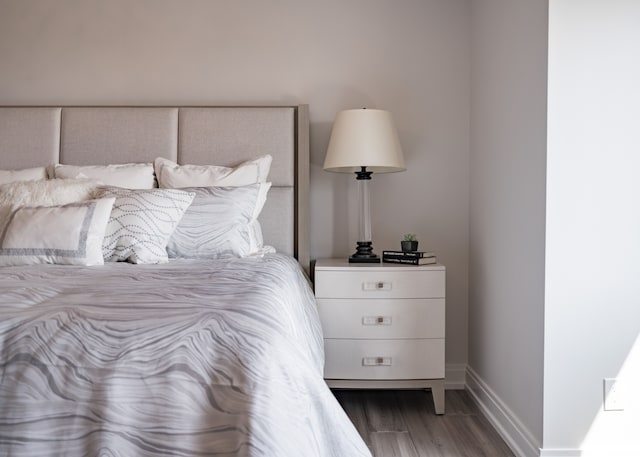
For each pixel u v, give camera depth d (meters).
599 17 2.07
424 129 3.29
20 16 3.31
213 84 3.31
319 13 3.30
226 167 3.06
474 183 3.16
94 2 3.31
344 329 2.83
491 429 2.60
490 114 2.82
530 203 2.25
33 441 1.19
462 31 3.28
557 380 2.11
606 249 2.10
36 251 2.24
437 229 3.30
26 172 3.01
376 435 2.52
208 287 1.69
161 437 1.18
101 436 1.17
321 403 1.33
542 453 2.11
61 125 3.19
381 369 2.82
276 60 3.30
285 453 1.15
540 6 2.14
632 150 2.09
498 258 2.68
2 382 1.24
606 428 2.11
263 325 1.38
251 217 2.74
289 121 3.17
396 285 2.82
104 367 1.24
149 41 3.31
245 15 3.31
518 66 2.39
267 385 1.22
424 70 3.28
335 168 3.15
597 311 2.10
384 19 3.29
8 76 3.32
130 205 2.45
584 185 2.09
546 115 2.09
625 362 2.10
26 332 1.30
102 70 3.31
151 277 1.88
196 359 1.25
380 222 3.32
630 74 2.08
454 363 3.31
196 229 2.57
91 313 1.38
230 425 1.18
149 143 3.16
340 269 2.83
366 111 2.94
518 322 2.39
